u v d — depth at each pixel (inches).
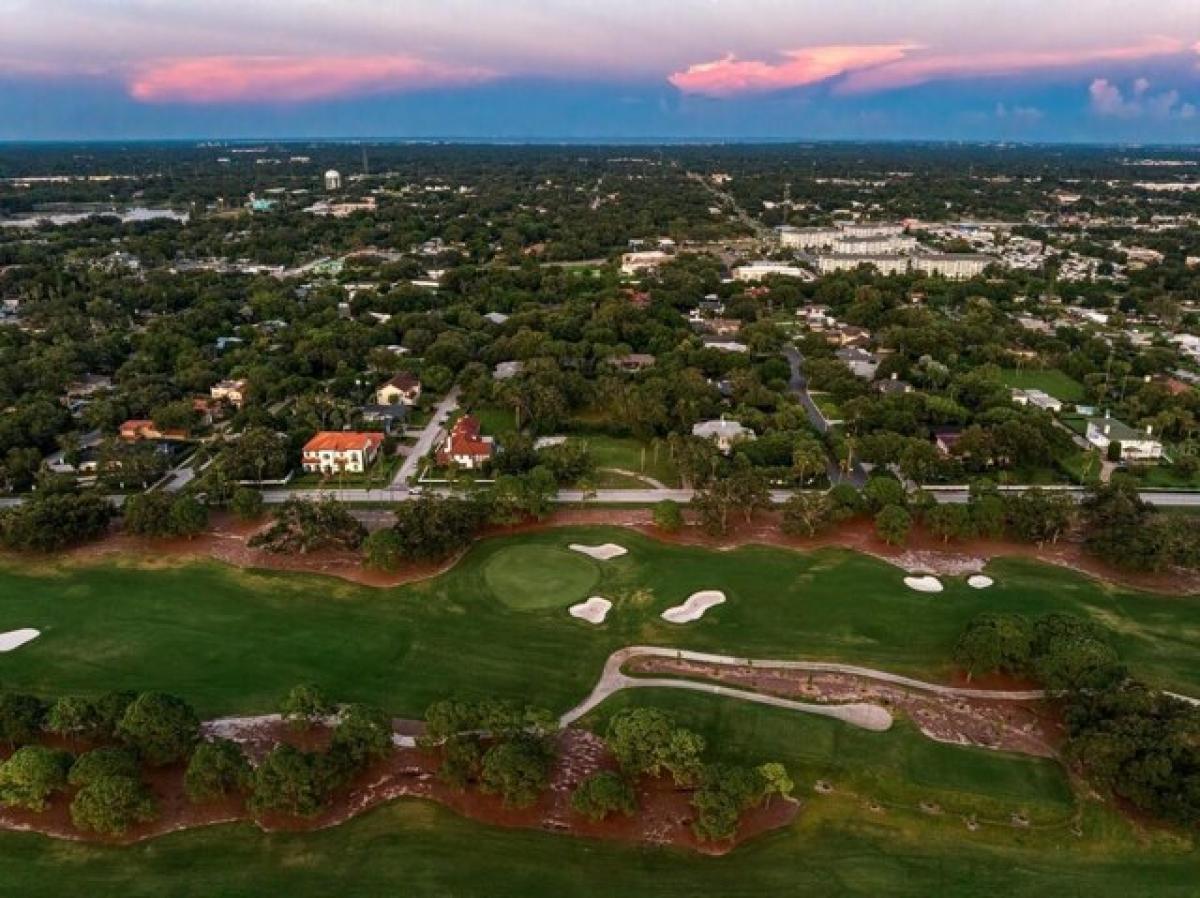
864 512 5344.5
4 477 5999.0
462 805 3107.8
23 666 3897.6
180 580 4667.8
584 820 3046.3
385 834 2970.0
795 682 3833.7
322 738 3449.8
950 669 3924.7
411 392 7731.3
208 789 3014.3
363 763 3211.1
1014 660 3745.1
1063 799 3144.7
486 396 7632.9
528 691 3779.5
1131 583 4677.7
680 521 5182.1
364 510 5634.8
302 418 6968.5
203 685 3774.6
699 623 4279.0
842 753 3368.6
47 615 4313.5
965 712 3634.4
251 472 6043.3
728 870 2847.0
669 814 3075.8
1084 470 6181.1
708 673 3900.1
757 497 5285.4
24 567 4798.2
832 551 5002.5
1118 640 4148.6
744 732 3489.2
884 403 7042.3
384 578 4687.5
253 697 3700.8
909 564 4854.8
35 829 2974.9
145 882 2775.6
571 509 5590.6
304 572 4749.0
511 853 2901.1
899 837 2997.0
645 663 3973.9
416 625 4261.8
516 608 4409.5
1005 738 3472.0
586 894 2748.5
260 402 7687.0
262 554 4936.0
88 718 3265.3
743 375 7800.2
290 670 3892.7
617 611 4389.8
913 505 5305.1
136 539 5118.1
